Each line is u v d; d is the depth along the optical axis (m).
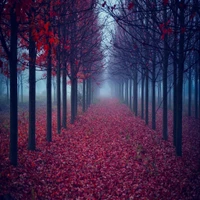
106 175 6.91
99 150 9.34
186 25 5.85
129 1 7.23
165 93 11.43
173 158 8.33
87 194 5.78
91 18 11.20
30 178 6.07
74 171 7.07
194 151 9.56
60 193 5.71
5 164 6.48
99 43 14.28
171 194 5.76
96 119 17.55
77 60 14.04
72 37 10.93
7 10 5.17
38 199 5.27
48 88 10.23
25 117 17.19
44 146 9.37
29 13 5.89
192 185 6.19
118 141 10.81
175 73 9.77
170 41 9.62
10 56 6.18
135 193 5.86
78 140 10.83
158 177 6.73
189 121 17.84
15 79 6.39
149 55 11.93
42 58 8.67
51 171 6.83
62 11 8.45
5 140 9.72
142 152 9.09
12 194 5.05
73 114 15.53
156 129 14.40
